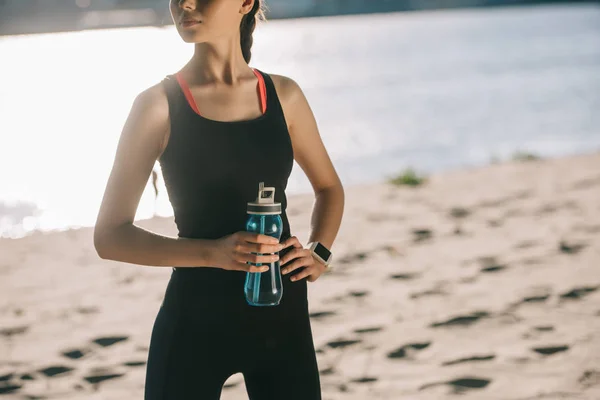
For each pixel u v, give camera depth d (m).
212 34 2.08
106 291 6.29
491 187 10.34
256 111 2.17
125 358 4.87
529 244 7.29
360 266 6.74
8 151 14.84
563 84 25.23
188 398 2.12
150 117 2.06
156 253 2.00
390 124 17.17
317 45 51.09
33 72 34.88
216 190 2.09
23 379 4.56
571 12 105.56
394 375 4.45
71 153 14.62
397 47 46.03
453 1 158.50
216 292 2.11
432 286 6.09
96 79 31.34
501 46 44.44
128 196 2.06
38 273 6.88
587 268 6.38
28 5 127.56
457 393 4.17
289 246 2.16
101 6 133.62
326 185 2.46
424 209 9.12
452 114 18.80
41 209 9.98
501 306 5.54
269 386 2.20
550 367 4.45
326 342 4.98
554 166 11.80
